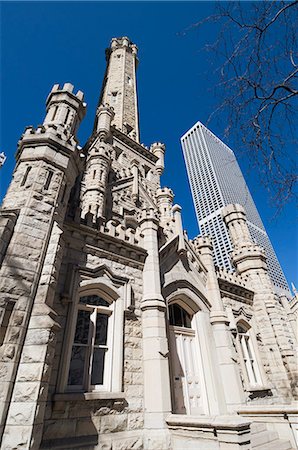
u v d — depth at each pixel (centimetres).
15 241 638
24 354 534
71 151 906
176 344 1033
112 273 885
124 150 2342
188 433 665
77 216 885
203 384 1009
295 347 1459
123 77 3247
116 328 814
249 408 936
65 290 741
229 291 1490
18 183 772
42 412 511
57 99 1100
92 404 655
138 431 698
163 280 1076
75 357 740
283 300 2064
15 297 574
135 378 774
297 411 829
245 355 1333
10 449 442
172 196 2223
